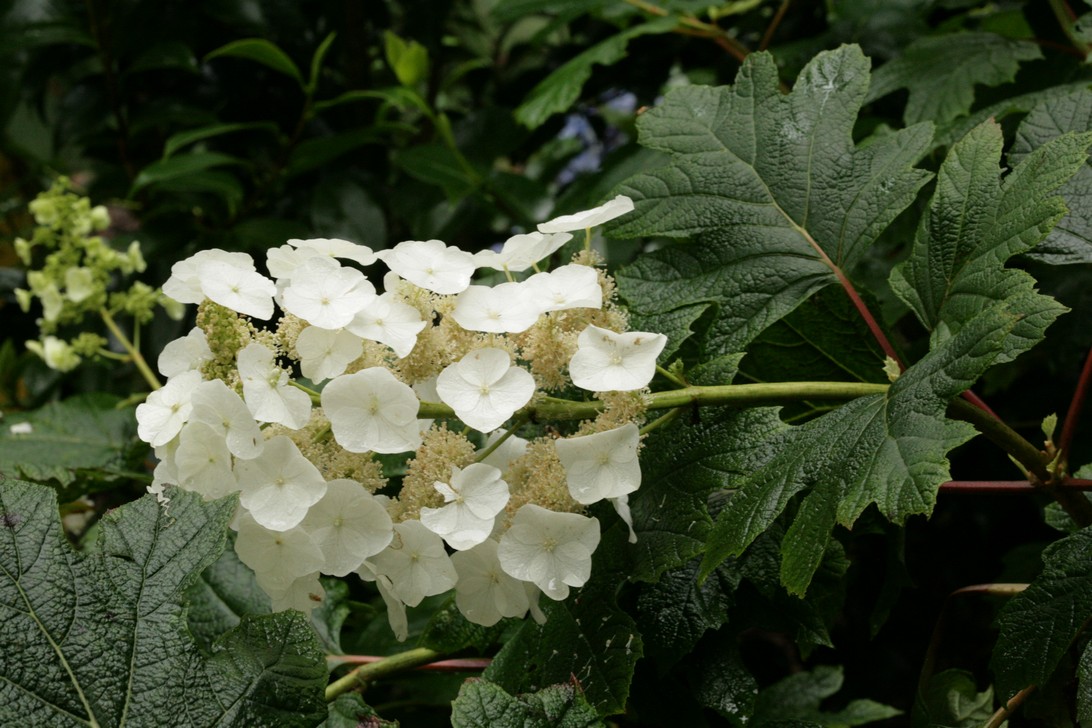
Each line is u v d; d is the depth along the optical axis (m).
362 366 0.77
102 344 1.39
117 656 0.73
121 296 1.32
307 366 0.77
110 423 1.20
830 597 0.88
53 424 1.19
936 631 0.90
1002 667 0.78
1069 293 1.05
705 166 0.89
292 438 0.77
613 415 0.77
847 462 0.76
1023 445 0.80
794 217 0.87
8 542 0.73
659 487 0.81
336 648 0.94
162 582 0.74
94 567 0.74
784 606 0.85
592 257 0.81
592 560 0.81
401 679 0.99
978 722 0.89
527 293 0.78
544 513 0.76
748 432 0.80
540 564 0.76
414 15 1.73
